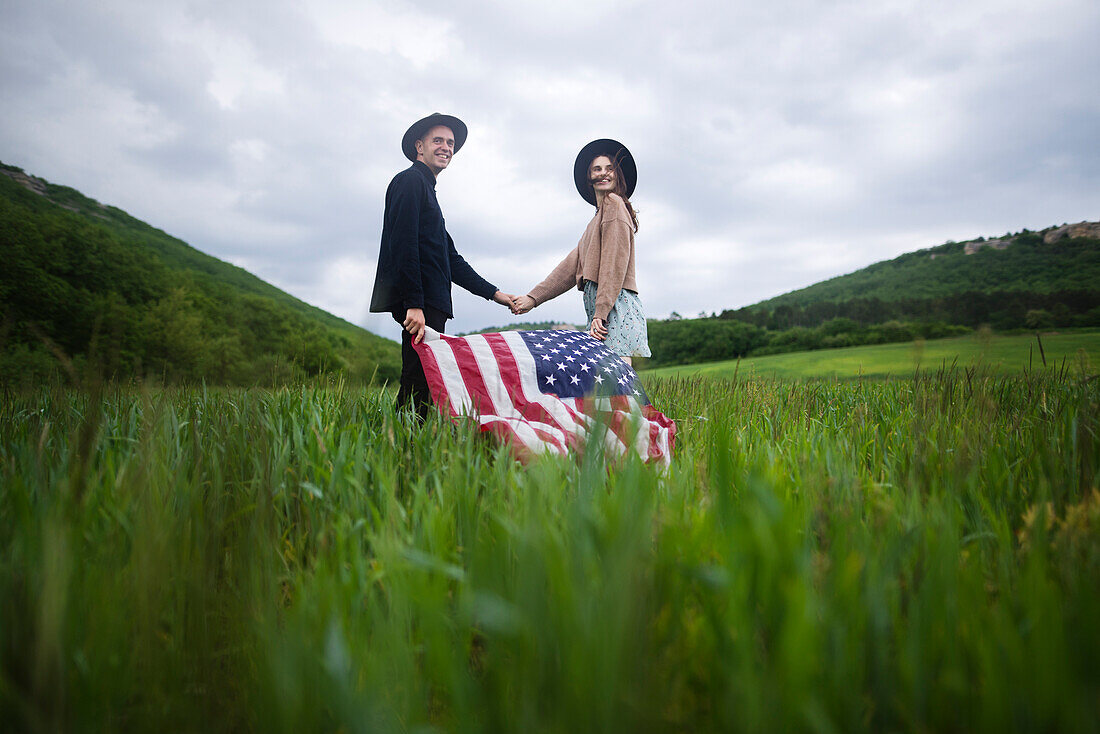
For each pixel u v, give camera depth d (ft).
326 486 5.74
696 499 5.05
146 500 3.67
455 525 4.66
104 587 3.39
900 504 4.69
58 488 4.66
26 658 2.87
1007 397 11.30
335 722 2.83
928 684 2.71
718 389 16.56
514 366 11.23
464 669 2.93
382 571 3.51
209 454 5.82
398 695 2.84
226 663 3.38
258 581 3.37
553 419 10.20
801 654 2.30
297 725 2.65
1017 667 2.53
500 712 2.49
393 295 12.25
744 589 2.84
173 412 7.34
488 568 3.38
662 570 3.04
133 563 3.43
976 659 2.84
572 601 2.59
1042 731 2.31
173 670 3.09
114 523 4.24
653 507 4.00
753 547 2.94
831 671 2.63
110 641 3.04
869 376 20.53
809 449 7.30
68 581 3.15
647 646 2.52
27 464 5.89
